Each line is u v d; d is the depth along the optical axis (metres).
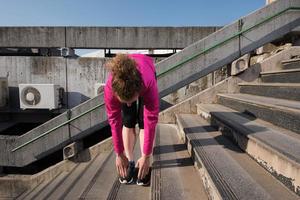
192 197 2.29
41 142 5.12
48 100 6.82
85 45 7.09
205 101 5.49
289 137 2.51
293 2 5.08
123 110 2.80
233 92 5.46
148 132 2.46
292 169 1.90
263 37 5.13
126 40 7.04
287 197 1.81
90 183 3.27
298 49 5.21
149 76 2.25
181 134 4.18
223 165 2.46
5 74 7.23
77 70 7.08
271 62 5.32
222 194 1.86
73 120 4.98
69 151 4.82
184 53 5.06
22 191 4.91
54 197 3.32
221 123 3.63
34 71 7.17
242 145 2.90
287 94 3.57
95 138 7.06
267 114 3.26
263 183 2.07
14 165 5.24
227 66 6.34
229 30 5.09
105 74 7.00
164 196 2.31
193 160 3.07
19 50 7.77
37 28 7.09
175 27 6.93
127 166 2.94
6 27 7.13
